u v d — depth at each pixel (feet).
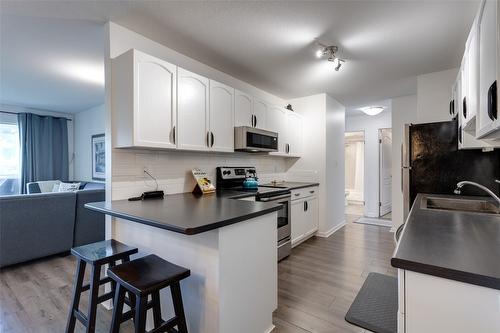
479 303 2.32
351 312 4.76
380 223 16.16
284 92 13.07
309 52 8.45
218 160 10.23
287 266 9.34
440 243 3.20
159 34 7.31
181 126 7.29
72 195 10.84
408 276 2.66
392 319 4.51
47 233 10.16
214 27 6.97
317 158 13.53
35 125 17.51
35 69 10.37
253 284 5.33
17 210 9.41
